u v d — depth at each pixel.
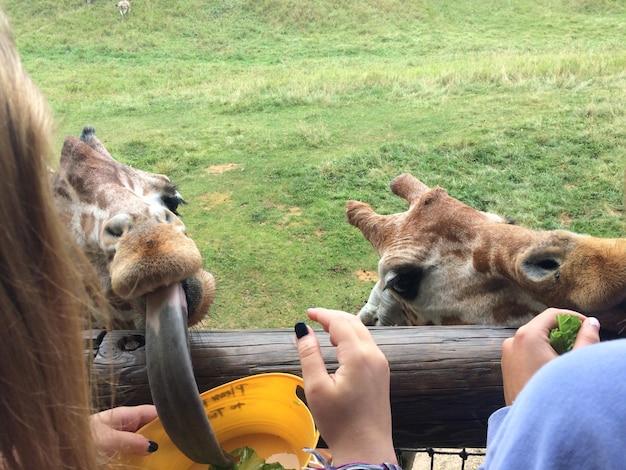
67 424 1.03
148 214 2.23
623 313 2.15
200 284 2.08
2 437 1.02
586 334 1.67
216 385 2.19
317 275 7.66
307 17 29.72
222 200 9.73
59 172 1.38
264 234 8.60
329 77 17.42
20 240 0.91
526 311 2.62
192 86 19.47
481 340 2.20
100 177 2.59
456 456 4.66
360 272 7.68
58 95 19.33
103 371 2.12
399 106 13.63
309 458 1.62
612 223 7.79
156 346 1.64
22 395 0.97
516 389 1.70
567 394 0.94
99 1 31.27
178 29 28.81
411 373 2.14
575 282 2.18
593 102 11.82
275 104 14.91
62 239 0.96
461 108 12.83
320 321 1.69
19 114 0.89
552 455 0.93
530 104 12.43
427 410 2.17
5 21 0.98
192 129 13.55
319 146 11.61
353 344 1.58
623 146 9.77
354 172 10.12
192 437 1.55
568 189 8.73
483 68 15.77
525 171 9.36
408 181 3.51
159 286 1.79
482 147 10.27
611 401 0.91
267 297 7.33
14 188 0.89
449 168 9.77
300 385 1.71
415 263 2.90
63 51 26.81
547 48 23.00
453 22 29.45
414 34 27.89
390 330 2.27
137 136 13.20
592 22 27.55
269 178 10.31
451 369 2.14
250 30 28.94
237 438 1.88
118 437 1.59
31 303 0.93
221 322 6.93
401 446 2.28
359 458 1.48
